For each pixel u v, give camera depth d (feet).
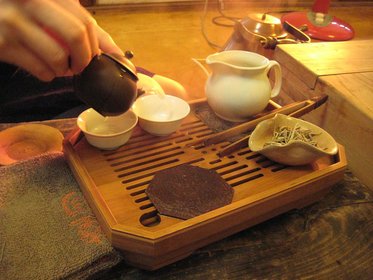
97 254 0.91
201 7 4.75
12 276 0.85
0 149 1.26
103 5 4.44
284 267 1.03
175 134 1.36
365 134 1.39
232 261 1.03
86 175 1.08
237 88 1.36
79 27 0.82
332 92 1.54
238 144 1.27
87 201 1.06
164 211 0.98
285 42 2.05
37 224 0.98
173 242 0.91
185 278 0.97
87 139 1.21
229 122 1.46
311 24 2.68
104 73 0.98
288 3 5.05
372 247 1.13
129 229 0.89
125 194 1.04
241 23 2.27
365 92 1.52
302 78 1.72
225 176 1.16
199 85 3.17
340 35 2.59
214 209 1.00
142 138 1.31
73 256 0.90
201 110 1.53
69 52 0.85
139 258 0.93
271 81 1.92
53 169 1.16
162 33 4.10
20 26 0.79
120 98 1.01
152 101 1.40
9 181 1.10
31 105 2.03
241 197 1.07
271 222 1.17
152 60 3.54
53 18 0.79
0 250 0.91
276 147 1.15
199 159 1.23
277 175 1.18
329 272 1.04
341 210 1.24
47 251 0.91
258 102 1.39
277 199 1.07
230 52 1.46
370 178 1.38
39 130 1.34
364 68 1.74
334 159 1.27
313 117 1.66
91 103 1.02
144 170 1.15
